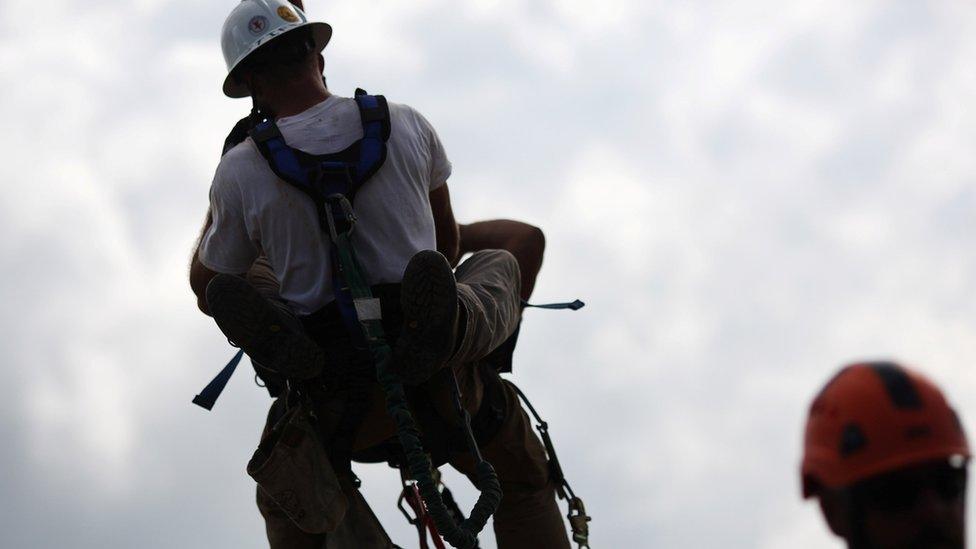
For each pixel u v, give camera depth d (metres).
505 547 7.63
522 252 7.96
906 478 3.38
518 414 7.42
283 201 6.61
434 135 6.98
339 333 6.64
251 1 7.02
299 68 6.90
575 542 7.57
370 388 6.70
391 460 7.32
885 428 3.40
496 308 6.85
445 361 6.44
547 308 7.63
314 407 6.74
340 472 6.84
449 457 7.11
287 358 6.38
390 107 6.87
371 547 6.91
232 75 7.00
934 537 3.37
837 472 3.45
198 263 7.19
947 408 3.43
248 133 6.95
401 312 6.66
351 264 6.50
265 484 6.57
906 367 3.49
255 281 7.03
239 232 6.78
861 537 3.42
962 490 3.39
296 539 7.24
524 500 7.57
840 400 3.48
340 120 6.77
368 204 6.66
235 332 6.33
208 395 6.93
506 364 7.48
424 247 6.75
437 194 7.08
